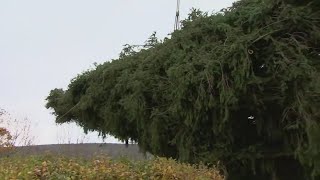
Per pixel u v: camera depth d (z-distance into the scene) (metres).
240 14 14.09
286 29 13.65
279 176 14.40
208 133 13.88
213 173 7.45
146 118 15.16
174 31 15.27
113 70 17.30
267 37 13.09
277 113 13.82
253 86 13.05
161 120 14.53
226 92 12.57
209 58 13.18
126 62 17.08
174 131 14.59
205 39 14.19
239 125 14.30
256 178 14.66
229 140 13.80
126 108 15.22
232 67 12.83
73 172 5.54
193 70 13.02
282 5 13.47
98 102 18.00
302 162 12.52
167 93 14.42
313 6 13.85
